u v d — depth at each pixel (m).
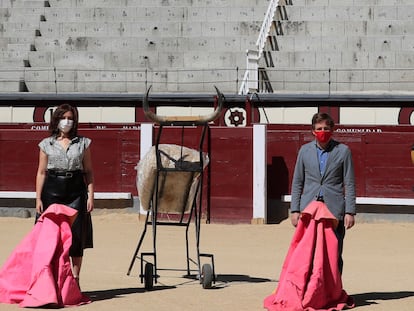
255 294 10.86
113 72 31.05
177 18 34.59
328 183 9.90
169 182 11.56
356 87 30.09
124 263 14.44
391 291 11.38
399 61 30.97
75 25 34.06
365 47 31.88
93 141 24.02
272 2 32.97
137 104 26.52
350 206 9.86
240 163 23.34
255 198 23.20
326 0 34.34
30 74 31.17
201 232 20.91
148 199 11.73
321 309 9.50
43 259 9.78
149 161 11.47
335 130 23.62
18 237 19.34
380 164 23.50
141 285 11.66
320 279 9.44
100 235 19.97
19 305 9.71
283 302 9.43
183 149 11.76
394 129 23.59
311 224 9.60
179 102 26.25
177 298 10.48
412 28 32.75
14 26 34.22
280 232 21.22
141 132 23.77
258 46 31.39
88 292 10.96
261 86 29.81
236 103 25.95
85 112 26.70
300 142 23.69
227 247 17.84
